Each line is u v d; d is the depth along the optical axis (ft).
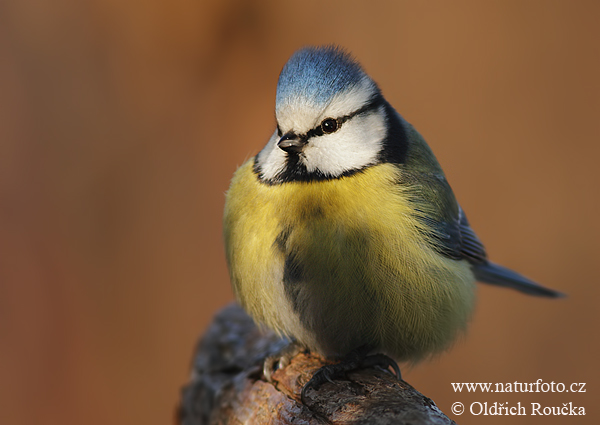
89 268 37.81
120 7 40.50
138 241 38.42
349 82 19.60
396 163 20.40
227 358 23.18
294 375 19.16
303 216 18.99
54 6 40.96
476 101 39.65
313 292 19.10
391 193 19.51
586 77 39.42
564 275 36.45
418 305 19.43
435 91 40.09
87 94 40.42
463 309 21.13
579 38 39.81
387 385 17.60
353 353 19.97
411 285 19.20
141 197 38.96
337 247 18.76
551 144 38.45
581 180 37.58
